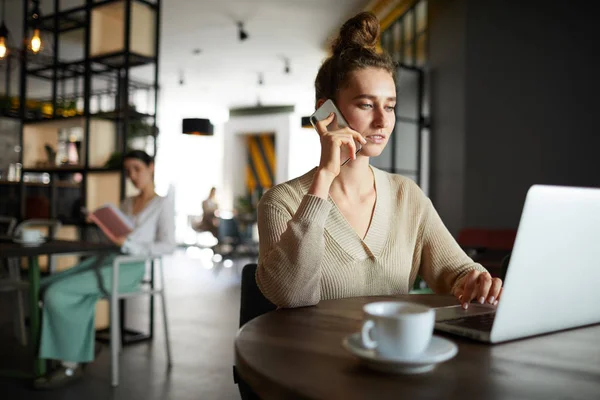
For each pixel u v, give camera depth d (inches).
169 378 109.7
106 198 168.1
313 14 246.7
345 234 49.2
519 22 194.2
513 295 30.0
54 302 101.9
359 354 25.1
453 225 214.5
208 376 111.3
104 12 169.2
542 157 187.6
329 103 46.0
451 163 216.7
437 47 226.2
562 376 25.3
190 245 471.5
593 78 175.8
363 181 51.6
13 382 107.0
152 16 164.9
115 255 114.5
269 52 306.0
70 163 179.0
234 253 311.6
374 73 47.1
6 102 245.9
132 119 169.0
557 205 29.9
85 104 166.6
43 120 180.5
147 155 131.0
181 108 474.0
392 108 48.9
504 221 197.2
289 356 27.5
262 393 24.6
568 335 33.7
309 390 22.5
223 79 368.8
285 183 51.9
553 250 30.8
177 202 520.7
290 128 439.5
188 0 231.0
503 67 198.7
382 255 50.4
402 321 24.1
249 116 465.4
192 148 518.0
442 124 222.1
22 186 187.6
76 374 108.4
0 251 93.5
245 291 54.0
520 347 30.5
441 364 26.8
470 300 42.1
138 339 139.5
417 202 54.3
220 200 478.3
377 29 51.3
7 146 418.0
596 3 175.2
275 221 48.1
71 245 107.3
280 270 40.0
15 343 136.7
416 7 241.4
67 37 265.7
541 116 188.2
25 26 186.7
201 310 183.5
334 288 48.4
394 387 23.1
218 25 262.5
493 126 201.2
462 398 22.0
